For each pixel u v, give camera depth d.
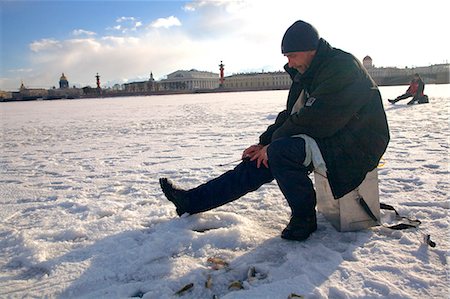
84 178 5.15
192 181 4.71
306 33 2.56
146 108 25.88
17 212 3.68
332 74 2.48
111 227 3.05
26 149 8.48
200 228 3.01
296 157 2.60
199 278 2.20
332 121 2.51
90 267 2.39
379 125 2.65
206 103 29.30
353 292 1.98
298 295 1.94
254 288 2.05
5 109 34.09
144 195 4.09
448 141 6.62
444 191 3.63
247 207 3.46
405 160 5.18
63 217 3.44
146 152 7.17
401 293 1.93
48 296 2.12
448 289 1.97
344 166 2.58
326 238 2.67
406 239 2.55
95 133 11.13
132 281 2.24
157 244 2.63
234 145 7.48
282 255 2.45
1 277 2.34
